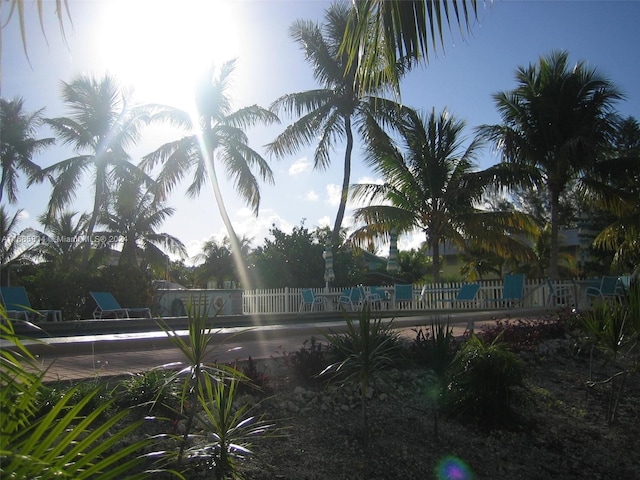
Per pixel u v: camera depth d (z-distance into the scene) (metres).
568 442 5.98
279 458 4.66
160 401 4.80
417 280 42.84
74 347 7.34
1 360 2.51
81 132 27.08
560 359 8.49
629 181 19.59
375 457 5.00
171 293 22.39
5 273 33.78
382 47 4.02
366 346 5.14
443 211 22.19
